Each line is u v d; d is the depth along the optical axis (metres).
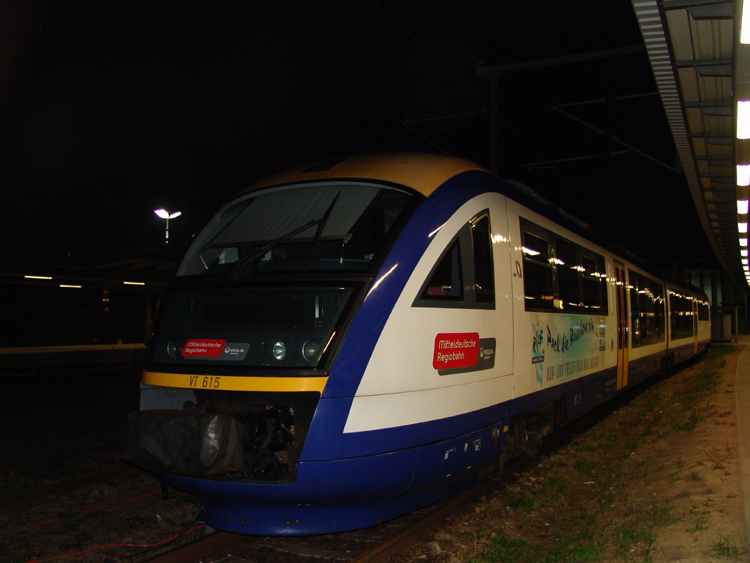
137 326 39.84
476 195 5.55
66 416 11.30
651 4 5.40
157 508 5.96
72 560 4.71
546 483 6.91
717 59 6.53
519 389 6.03
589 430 10.15
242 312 4.81
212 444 4.34
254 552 4.79
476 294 5.34
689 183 13.18
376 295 4.49
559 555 4.70
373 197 5.09
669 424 9.94
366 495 4.51
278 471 4.41
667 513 4.91
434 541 4.95
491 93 12.08
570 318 7.71
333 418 4.23
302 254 5.41
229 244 5.29
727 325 46.81
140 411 4.81
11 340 33.56
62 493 6.42
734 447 6.91
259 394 4.49
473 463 5.37
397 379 4.52
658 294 14.77
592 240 9.20
